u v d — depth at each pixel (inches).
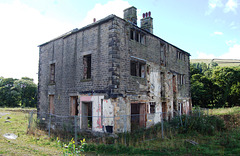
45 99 640.4
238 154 303.1
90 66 531.8
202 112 653.9
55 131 525.0
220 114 793.6
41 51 690.8
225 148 345.7
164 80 654.5
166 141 402.6
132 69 551.5
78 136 462.6
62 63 588.1
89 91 491.2
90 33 512.1
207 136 453.1
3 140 404.8
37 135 476.4
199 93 1210.0
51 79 635.5
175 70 733.9
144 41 567.5
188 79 847.1
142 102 530.9
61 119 559.2
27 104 1528.1
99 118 460.1
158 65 623.2
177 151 336.8
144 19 664.4
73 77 542.9
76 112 547.2
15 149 333.4
